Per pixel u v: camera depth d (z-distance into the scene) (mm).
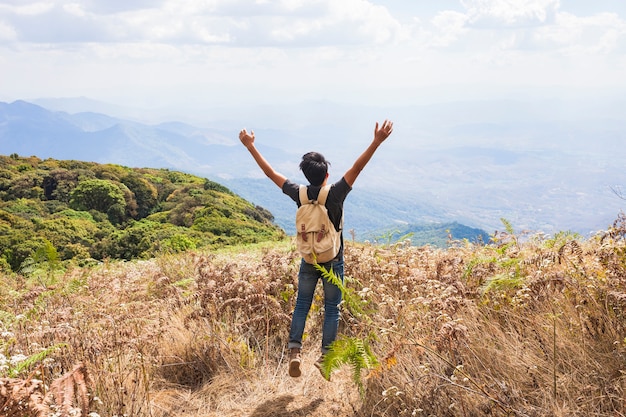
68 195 71938
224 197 73688
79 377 3168
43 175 74438
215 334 4887
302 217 4328
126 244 37312
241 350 4770
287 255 6520
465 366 3566
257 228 48531
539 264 4695
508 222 6242
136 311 5734
